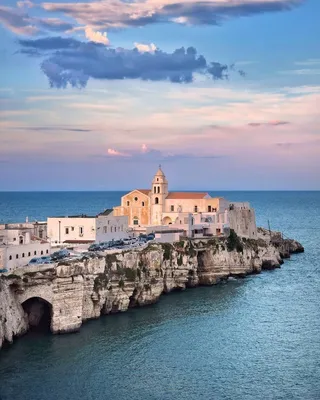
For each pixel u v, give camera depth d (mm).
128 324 122750
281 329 118750
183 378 93188
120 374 94375
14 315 110062
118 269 135375
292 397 86062
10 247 120688
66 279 115125
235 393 87625
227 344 109375
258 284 167750
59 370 95500
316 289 159125
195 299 147500
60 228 155750
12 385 89188
